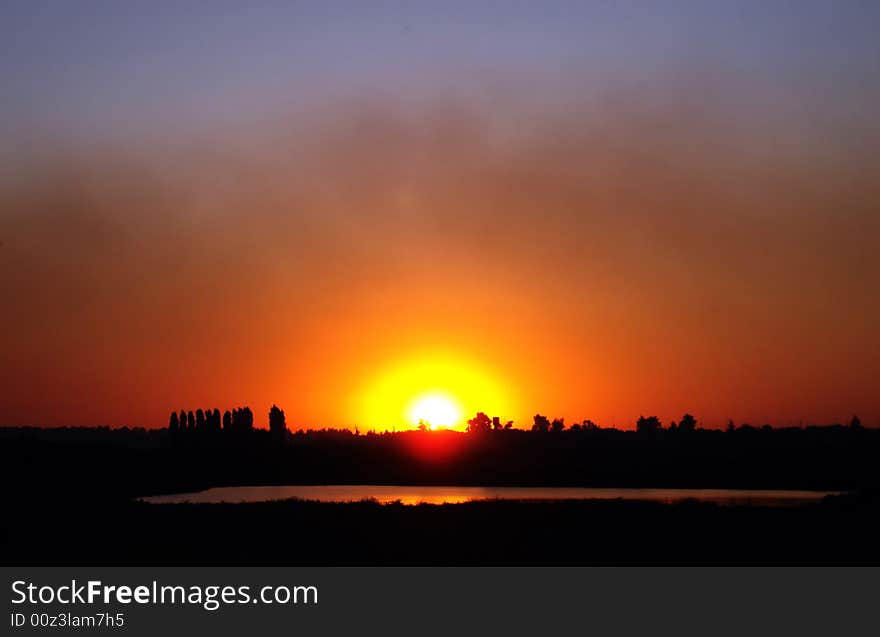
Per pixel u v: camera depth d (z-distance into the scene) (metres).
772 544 34.22
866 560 31.05
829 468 116.19
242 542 34.78
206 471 130.62
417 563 30.36
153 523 40.34
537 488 110.88
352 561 30.83
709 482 114.00
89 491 72.88
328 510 46.16
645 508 47.19
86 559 31.22
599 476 126.62
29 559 31.09
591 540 35.19
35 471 79.38
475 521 40.97
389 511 45.41
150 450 139.50
